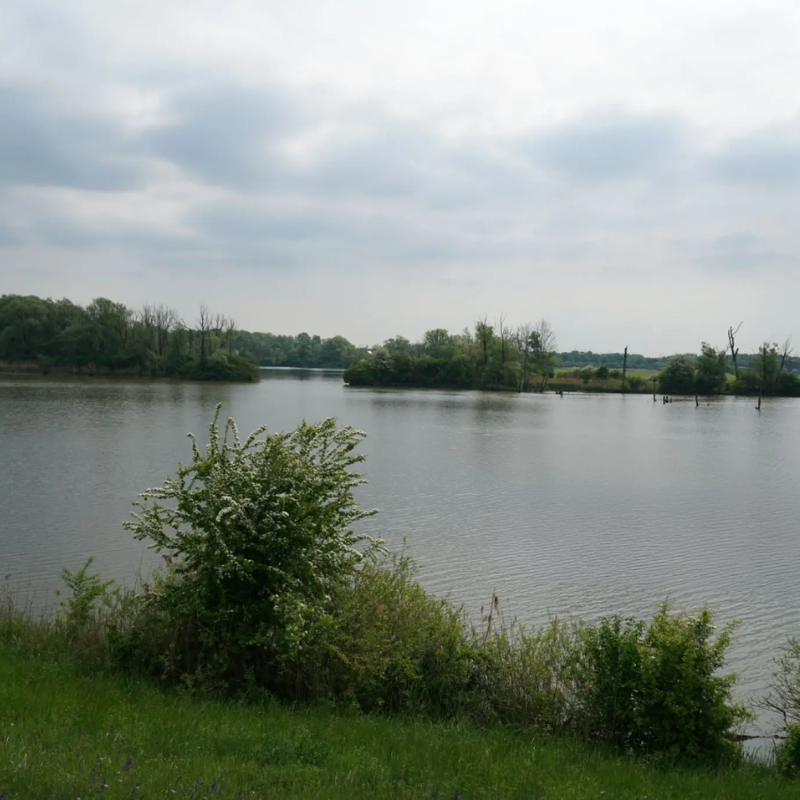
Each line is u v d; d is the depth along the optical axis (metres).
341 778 6.60
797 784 8.12
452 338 195.38
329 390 130.25
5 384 109.81
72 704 8.01
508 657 10.42
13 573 17.91
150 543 20.66
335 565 10.05
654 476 39.50
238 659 9.63
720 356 141.75
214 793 5.77
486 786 6.88
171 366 143.50
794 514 28.91
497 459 45.12
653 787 7.46
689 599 18.03
